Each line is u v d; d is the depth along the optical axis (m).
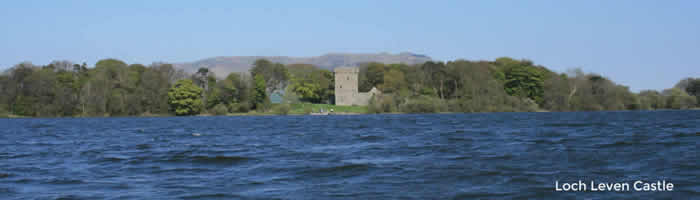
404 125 182.12
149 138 130.38
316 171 63.50
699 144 89.19
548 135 117.75
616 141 97.75
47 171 66.56
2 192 52.16
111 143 114.19
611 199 47.12
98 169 68.12
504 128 150.75
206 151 90.88
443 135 123.06
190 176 61.31
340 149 91.31
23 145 111.50
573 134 119.75
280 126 191.25
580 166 65.62
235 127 188.00
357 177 59.16
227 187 53.84
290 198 48.34
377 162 70.88
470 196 48.84
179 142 114.94
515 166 65.81
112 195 50.22
